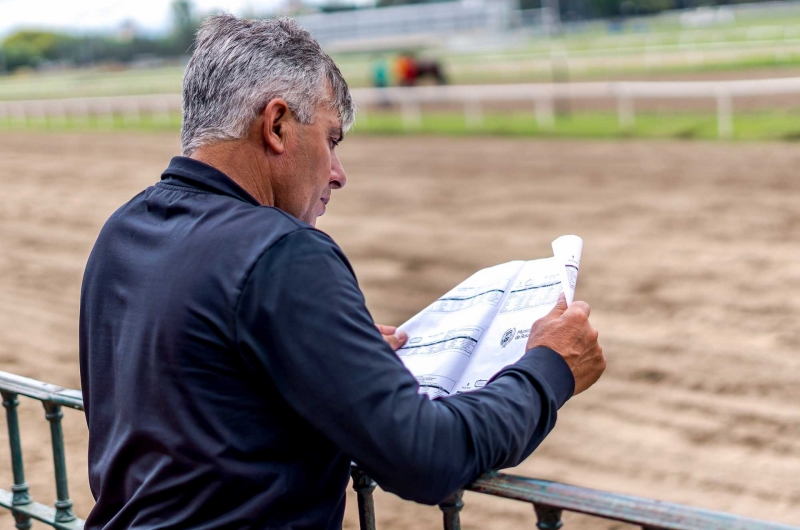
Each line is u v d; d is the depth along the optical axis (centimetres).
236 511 177
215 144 199
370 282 1061
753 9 5709
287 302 170
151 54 10125
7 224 1562
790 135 1747
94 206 1702
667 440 589
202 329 176
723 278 939
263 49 195
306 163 202
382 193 1633
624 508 167
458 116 2652
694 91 1950
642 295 909
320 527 185
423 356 212
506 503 528
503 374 187
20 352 850
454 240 1240
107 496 200
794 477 528
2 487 550
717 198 1311
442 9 6347
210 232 184
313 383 167
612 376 705
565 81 3027
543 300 210
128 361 189
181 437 179
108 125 3278
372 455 167
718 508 501
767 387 656
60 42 11156
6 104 4106
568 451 585
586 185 1516
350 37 6569
